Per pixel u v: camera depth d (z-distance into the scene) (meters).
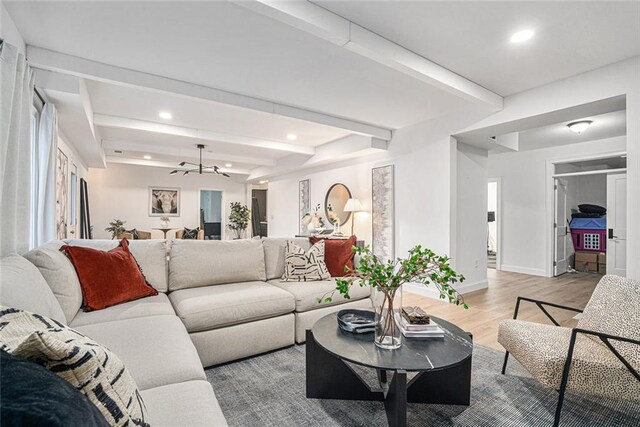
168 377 1.26
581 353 1.59
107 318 1.87
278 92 3.46
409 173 4.67
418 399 1.81
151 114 4.23
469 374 1.79
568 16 2.17
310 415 1.71
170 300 2.42
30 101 2.22
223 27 2.27
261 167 8.12
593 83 2.95
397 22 2.25
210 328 2.21
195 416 1.02
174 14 2.12
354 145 5.19
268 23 2.23
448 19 2.21
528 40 2.47
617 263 5.35
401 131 4.80
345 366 1.84
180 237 8.00
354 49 2.34
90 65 2.72
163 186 8.45
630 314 1.68
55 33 2.31
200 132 5.01
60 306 1.71
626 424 1.64
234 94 3.48
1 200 1.72
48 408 0.50
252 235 10.09
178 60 2.74
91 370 0.66
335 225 5.95
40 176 2.82
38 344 0.60
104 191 7.79
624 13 2.12
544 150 5.86
